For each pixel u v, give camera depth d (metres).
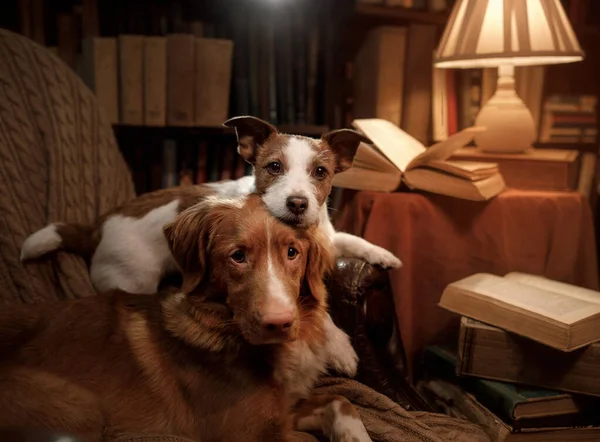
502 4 1.88
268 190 1.40
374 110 2.46
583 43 2.93
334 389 1.45
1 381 1.08
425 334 1.96
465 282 1.71
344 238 1.68
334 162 1.59
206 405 1.18
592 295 1.61
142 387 1.20
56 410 1.08
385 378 1.56
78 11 2.38
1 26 2.54
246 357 1.22
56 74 1.88
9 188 1.69
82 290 1.66
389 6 2.41
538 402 1.46
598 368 1.42
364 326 1.56
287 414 1.23
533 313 1.44
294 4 2.50
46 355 1.19
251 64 2.47
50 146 1.79
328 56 2.55
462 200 1.91
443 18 2.49
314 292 1.30
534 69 2.57
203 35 2.46
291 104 2.54
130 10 2.46
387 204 1.89
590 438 1.48
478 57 1.88
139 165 2.57
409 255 1.91
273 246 1.18
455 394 1.69
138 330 1.26
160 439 1.09
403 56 2.43
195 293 1.24
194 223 1.24
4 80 1.78
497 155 2.14
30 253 1.59
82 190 1.84
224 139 2.66
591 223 2.03
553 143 2.76
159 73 2.29
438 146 1.81
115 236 1.61
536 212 1.96
